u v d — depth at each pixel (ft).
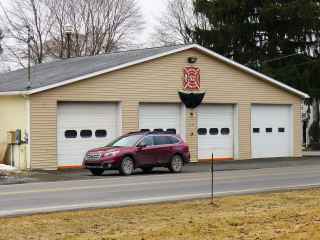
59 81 83.05
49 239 29.50
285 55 153.79
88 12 180.75
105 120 89.92
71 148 86.22
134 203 43.24
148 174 74.18
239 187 55.62
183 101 97.45
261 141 110.32
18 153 83.66
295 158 109.70
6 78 113.70
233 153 106.32
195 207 40.55
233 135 106.32
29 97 80.74
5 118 88.22
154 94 94.17
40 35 173.99
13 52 172.86
